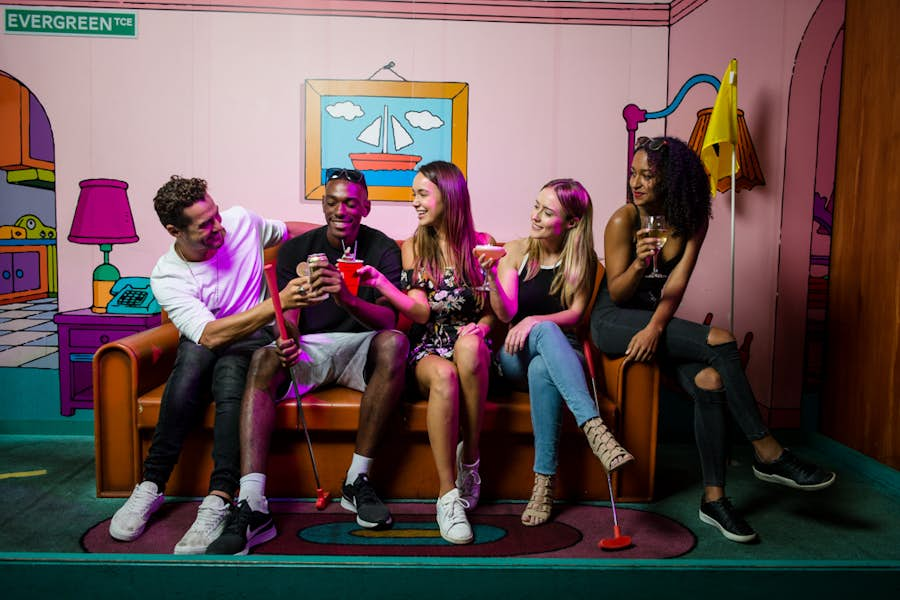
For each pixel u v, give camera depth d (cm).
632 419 216
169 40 278
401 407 209
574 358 196
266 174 283
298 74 281
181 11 277
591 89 284
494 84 283
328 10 279
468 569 161
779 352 292
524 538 190
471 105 283
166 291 208
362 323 209
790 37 281
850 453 264
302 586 161
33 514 201
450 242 219
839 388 281
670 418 291
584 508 214
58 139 279
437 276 218
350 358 218
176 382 198
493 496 219
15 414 285
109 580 161
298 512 206
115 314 278
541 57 283
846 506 220
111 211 278
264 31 279
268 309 198
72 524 194
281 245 233
